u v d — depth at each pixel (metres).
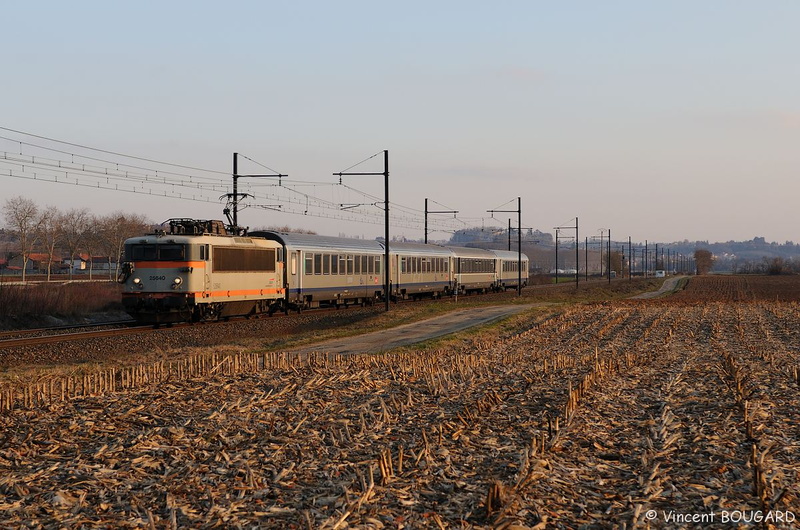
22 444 12.88
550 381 20.06
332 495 10.10
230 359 23.16
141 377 19.62
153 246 33.47
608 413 15.70
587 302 64.12
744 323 41.94
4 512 9.53
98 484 10.70
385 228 45.16
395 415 15.32
